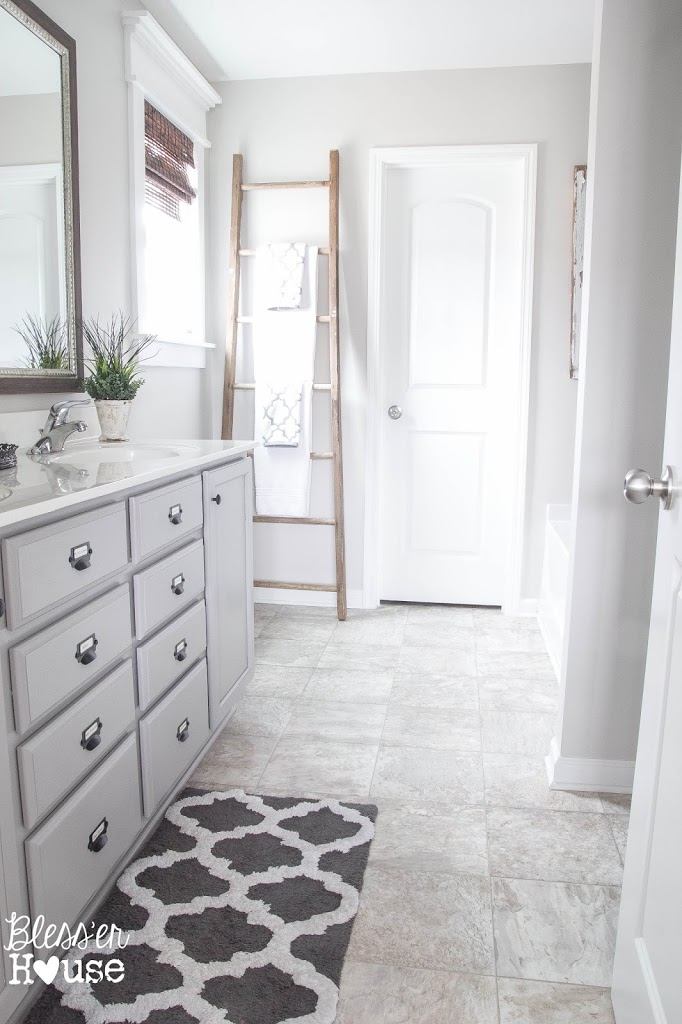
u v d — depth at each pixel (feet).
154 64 9.17
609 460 6.27
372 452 11.63
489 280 11.32
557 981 4.72
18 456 6.29
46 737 4.31
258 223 11.44
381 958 4.88
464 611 11.89
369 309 11.30
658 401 6.15
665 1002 3.51
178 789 6.56
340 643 10.52
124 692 5.35
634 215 5.99
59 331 7.19
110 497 5.16
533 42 9.88
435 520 11.95
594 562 6.43
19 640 4.12
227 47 10.04
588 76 10.54
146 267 9.45
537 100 10.65
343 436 11.67
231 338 11.36
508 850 5.99
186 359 10.71
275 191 11.34
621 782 6.80
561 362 11.06
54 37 6.90
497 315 11.34
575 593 6.50
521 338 11.03
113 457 6.93
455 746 7.64
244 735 7.86
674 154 5.90
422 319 11.49
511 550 11.59
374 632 10.96
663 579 3.94
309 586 11.68
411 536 12.05
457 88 10.77
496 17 9.15
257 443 8.11
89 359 7.70
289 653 10.14
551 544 10.50
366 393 11.50
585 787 6.84
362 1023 4.39
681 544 3.65
